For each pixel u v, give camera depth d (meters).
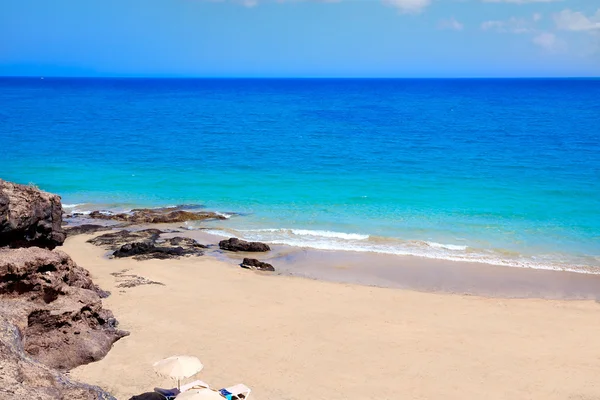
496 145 63.38
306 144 64.19
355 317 20.36
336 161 52.84
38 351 15.75
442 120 94.12
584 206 36.16
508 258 27.27
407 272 25.48
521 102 147.50
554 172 47.06
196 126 82.06
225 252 27.89
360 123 88.88
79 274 20.33
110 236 29.91
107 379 15.62
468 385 15.94
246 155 56.16
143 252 27.08
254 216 34.41
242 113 107.75
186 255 27.28
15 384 10.62
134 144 62.62
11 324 13.43
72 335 16.69
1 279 16.09
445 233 30.91
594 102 145.50
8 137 66.12
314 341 18.36
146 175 45.81
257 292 22.64
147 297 21.58
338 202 37.44
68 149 58.03
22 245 18.67
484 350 18.02
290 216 34.34
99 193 40.03
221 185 42.41
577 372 16.73
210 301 21.48
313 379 16.05
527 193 39.56
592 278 24.89
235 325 19.38
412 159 53.94
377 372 16.52
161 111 110.12
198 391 13.20
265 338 18.47
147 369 16.20
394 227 31.98
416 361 17.19
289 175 46.16
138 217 33.28
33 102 133.38
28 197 18.83
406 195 39.19
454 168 49.16
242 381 15.84
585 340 18.86
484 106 131.25
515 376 16.45
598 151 58.19
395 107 128.25
